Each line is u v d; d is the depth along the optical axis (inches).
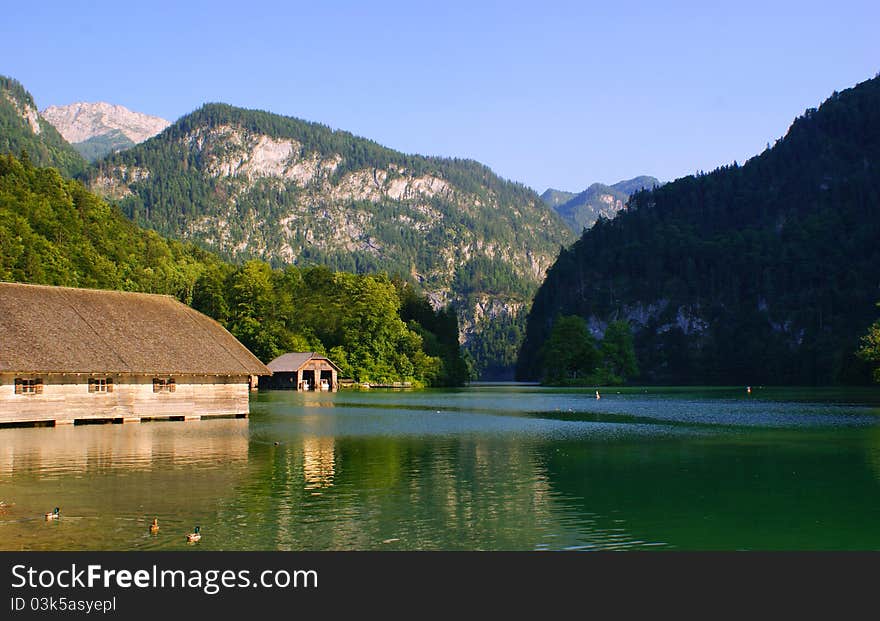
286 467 1557.6
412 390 6535.4
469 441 2064.5
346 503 1206.3
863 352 4896.7
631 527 1081.4
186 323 2896.2
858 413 3250.5
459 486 1352.1
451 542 1011.3
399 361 7106.3
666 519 1123.3
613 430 2399.1
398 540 1016.9
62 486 1328.7
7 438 2044.8
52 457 1676.9
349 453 1784.0
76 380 2477.9
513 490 1320.1
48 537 1008.9
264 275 6850.4
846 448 1905.8
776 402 4271.7
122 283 6998.0
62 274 5816.9
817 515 1146.7
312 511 1152.8
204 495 1259.2
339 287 7155.5
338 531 1050.1
